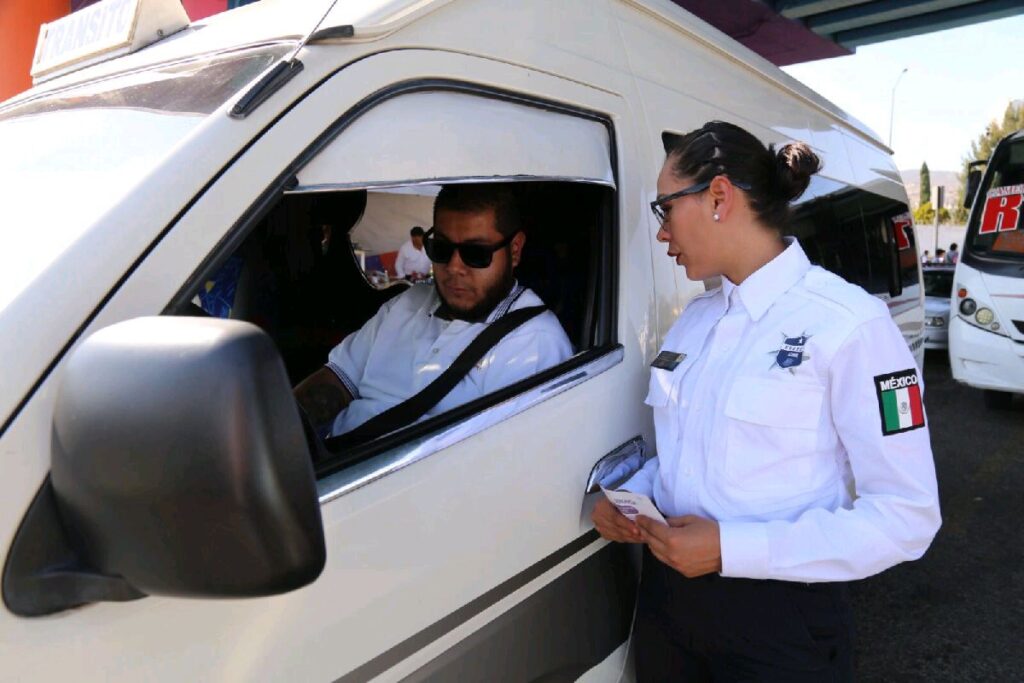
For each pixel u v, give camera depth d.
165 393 0.77
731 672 1.59
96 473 0.80
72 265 0.99
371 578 1.21
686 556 1.39
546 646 1.61
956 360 6.64
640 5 2.15
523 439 1.52
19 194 1.20
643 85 2.09
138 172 1.12
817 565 1.36
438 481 1.33
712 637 1.56
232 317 2.25
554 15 1.78
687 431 1.53
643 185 2.00
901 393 1.36
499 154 1.53
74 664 0.91
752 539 1.37
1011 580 3.83
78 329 0.96
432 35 1.43
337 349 2.14
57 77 1.81
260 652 1.08
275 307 2.38
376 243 2.78
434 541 1.32
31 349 0.93
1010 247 6.34
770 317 1.44
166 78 1.40
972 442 6.27
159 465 0.77
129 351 0.81
